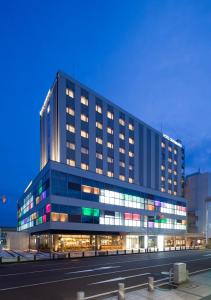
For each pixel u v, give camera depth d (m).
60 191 53.50
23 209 94.56
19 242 72.00
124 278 21.16
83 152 62.22
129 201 70.94
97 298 14.38
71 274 23.17
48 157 68.31
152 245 77.56
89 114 65.25
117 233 65.38
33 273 23.81
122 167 72.31
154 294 15.13
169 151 95.12
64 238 54.41
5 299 14.70
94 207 60.22
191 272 24.42
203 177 111.12
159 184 86.69
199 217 108.88
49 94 70.31
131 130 77.44
